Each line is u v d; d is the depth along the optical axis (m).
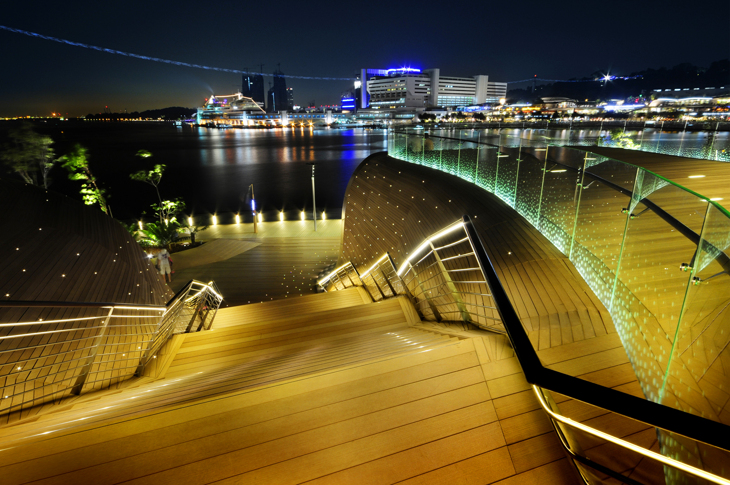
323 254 17.25
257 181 42.25
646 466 1.80
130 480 1.71
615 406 1.18
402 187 11.55
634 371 2.72
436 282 6.37
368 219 12.58
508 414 2.00
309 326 5.02
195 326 6.66
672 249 2.34
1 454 1.81
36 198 7.08
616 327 3.28
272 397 2.10
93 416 2.27
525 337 1.70
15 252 5.50
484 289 4.75
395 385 2.18
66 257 6.08
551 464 1.75
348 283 11.88
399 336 3.86
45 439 1.88
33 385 3.38
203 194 35.66
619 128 12.35
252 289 13.73
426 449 1.83
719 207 1.79
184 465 1.77
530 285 4.22
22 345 3.90
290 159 62.06
